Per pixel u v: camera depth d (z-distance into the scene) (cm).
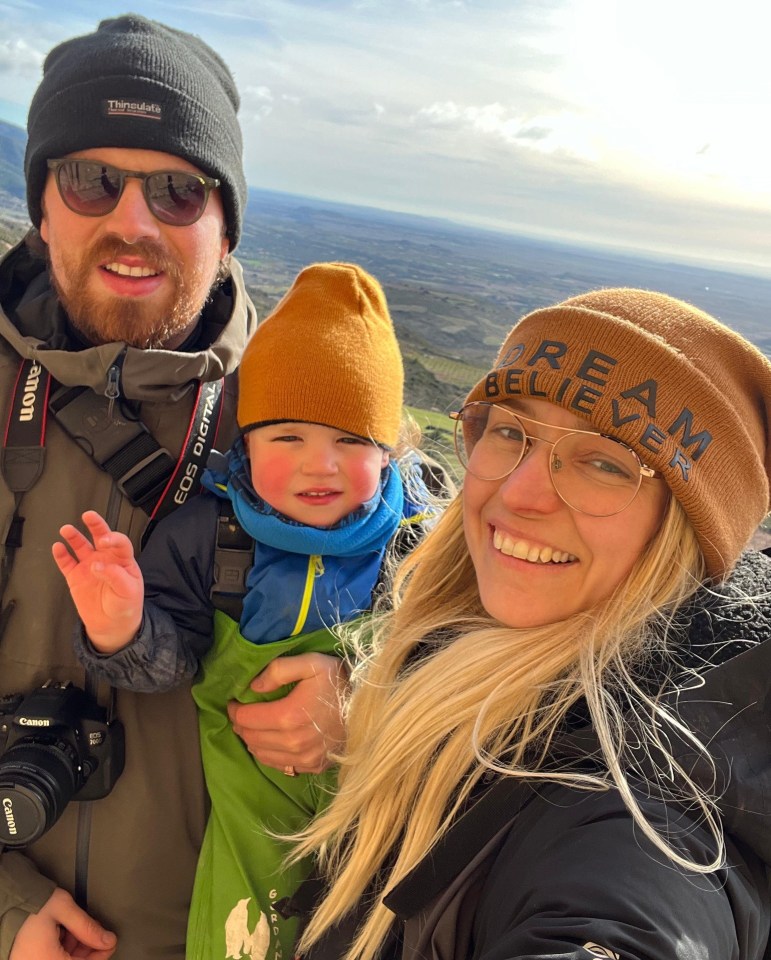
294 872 154
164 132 153
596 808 83
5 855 153
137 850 156
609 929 67
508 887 85
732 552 98
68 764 140
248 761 158
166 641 144
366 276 171
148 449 158
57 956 146
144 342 162
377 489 167
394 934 110
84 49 155
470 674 108
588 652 96
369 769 117
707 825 79
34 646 153
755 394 101
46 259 176
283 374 155
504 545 108
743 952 74
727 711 84
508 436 109
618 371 95
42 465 156
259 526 154
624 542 98
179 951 163
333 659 154
